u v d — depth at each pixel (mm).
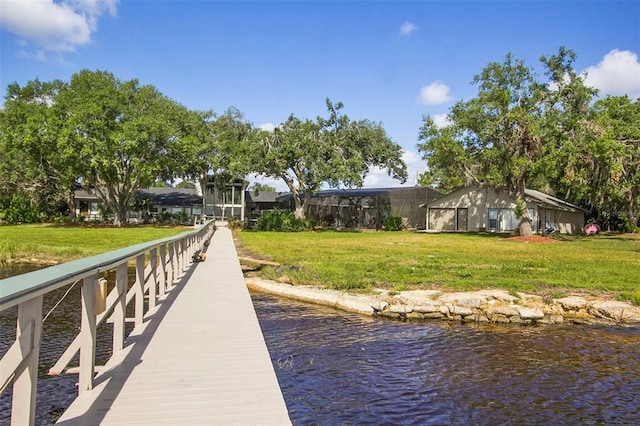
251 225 41531
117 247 20156
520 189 28797
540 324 8953
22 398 2434
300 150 35875
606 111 28594
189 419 3307
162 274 7891
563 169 26047
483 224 36188
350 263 15297
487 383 5930
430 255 18250
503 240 27500
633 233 38250
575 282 11547
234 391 3859
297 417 4930
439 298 9945
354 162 34938
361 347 7398
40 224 41062
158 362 4543
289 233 35375
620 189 28297
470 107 28219
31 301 2441
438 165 32188
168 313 6809
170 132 37344
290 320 9109
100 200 49188
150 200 48906
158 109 39938
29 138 33344
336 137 36875
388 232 37312
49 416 4531
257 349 5051
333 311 9891
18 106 36594
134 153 37062
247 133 43906
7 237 24875
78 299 10141
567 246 23578
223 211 47062
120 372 4234
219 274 11336
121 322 4703
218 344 5211
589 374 6281
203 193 47500
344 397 5453
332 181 35406
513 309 9172
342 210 45562
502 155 27250
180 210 50406
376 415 4996
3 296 1914
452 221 38188
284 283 12359
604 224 42781
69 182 37969
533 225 34062
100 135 35406
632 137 27406
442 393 5613
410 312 9398
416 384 5879
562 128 26125
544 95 27078
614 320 9055
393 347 7422
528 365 6617
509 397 5512
